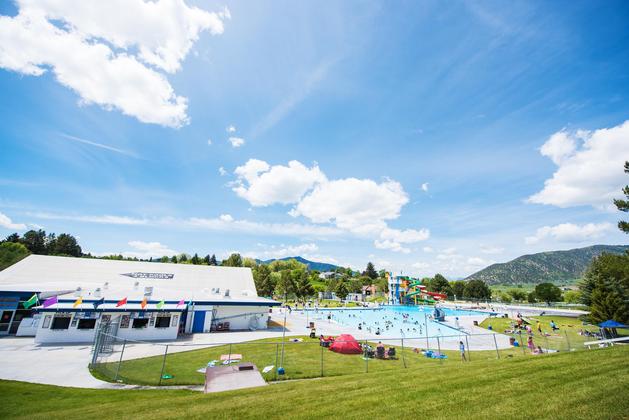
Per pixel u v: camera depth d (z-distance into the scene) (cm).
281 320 4516
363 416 776
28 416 985
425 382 1061
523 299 9800
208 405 954
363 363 1966
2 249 6694
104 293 3103
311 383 1195
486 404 791
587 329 3791
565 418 664
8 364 1861
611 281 3466
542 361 1241
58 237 11012
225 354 2164
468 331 4038
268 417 812
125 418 888
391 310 7431
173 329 2916
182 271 4334
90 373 1720
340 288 9031
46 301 2517
